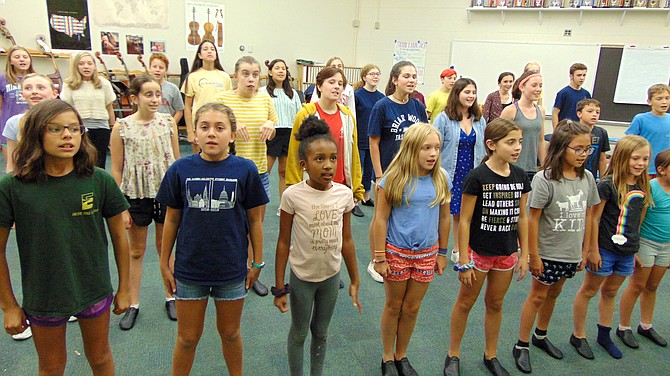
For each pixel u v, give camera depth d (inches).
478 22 274.2
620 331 94.9
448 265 128.3
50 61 243.8
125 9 253.9
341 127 102.3
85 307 59.4
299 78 302.8
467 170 118.3
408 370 79.9
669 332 98.6
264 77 296.8
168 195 65.0
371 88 164.2
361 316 100.0
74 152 54.2
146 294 104.8
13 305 56.9
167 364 81.1
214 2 274.7
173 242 67.7
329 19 306.8
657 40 235.5
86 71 138.0
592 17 246.5
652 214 87.5
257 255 70.4
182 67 261.0
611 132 254.2
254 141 104.9
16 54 134.3
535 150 120.6
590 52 249.4
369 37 310.5
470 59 279.6
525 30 263.0
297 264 69.5
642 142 82.3
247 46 289.6
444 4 281.7
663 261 89.7
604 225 85.9
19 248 55.5
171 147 92.3
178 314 66.9
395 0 296.0
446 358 83.9
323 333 73.7
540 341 90.4
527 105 120.5
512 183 76.1
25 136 52.6
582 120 117.2
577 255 81.4
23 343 85.0
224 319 68.6
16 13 231.0
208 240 64.3
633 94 244.1
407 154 72.6
